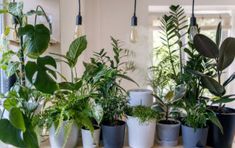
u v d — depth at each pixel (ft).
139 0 9.55
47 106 3.98
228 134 4.02
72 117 3.75
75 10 6.88
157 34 10.02
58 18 5.94
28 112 3.74
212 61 4.24
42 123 3.74
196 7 9.96
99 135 4.00
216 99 4.06
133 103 4.40
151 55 9.53
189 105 4.05
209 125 4.06
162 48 6.77
